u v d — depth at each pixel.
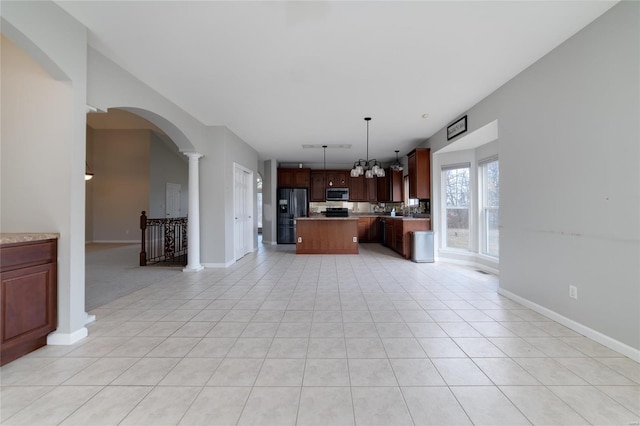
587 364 1.90
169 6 2.03
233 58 2.74
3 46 2.20
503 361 1.95
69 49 2.13
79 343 2.22
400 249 6.40
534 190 2.85
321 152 7.34
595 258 2.21
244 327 2.54
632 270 1.95
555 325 2.54
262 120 4.67
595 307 2.22
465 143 4.73
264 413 1.46
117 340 2.28
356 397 1.59
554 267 2.62
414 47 2.56
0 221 2.19
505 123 3.29
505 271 3.37
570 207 2.43
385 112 4.27
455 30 2.31
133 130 8.94
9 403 1.53
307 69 2.96
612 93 2.06
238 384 1.71
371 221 8.86
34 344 2.11
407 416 1.44
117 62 2.80
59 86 2.18
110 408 1.50
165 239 6.12
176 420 1.42
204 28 2.29
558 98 2.54
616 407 1.49
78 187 2.24
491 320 2.67
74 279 2.24
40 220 2.19
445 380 1.74
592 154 2.22
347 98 3.72
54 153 2.18
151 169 9.00
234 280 4.21
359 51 2.62
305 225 6.64
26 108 2.19
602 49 2.12
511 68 2.94
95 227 8.94
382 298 3.36
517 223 3.12
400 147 6.71
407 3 2.00
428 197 5.85
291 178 8.72
